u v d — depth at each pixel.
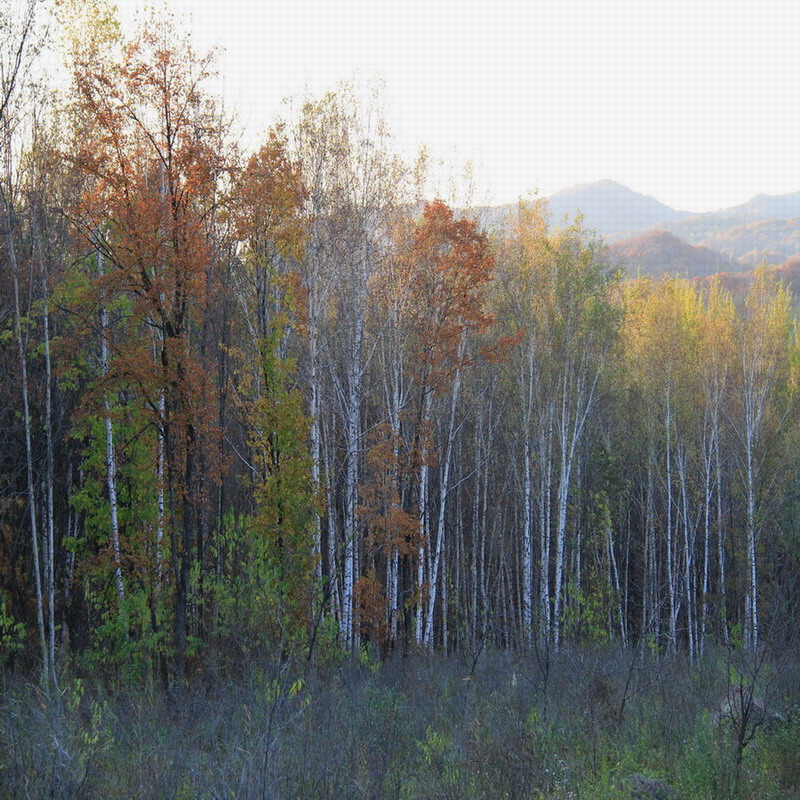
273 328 24.75
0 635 22.17
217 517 25.05
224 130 22.36
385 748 11.71
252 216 23.11
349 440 27.64
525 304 35.72
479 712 15.05
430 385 29.36
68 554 25.69
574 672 16.73
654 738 12.95
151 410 21.59
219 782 9.00
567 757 11.56
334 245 27.75
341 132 28.78
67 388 22.86
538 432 35.88
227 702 15.62
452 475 40.31
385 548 27.69
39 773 9.30
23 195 20.98
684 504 39.19
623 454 43.81
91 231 20.17
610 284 37.12
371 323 31.69
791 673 14.67
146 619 20.98
